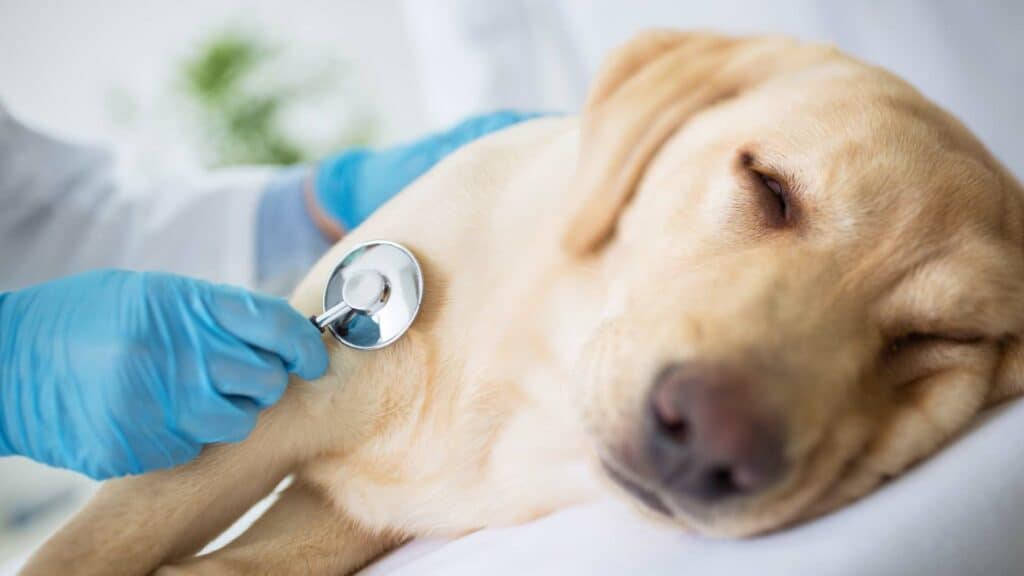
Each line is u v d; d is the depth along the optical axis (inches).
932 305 36.4
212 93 125.0
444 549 39.4
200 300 37.0
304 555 40.9
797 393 30.5
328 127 132.1
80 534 36.4
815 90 42.4
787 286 34.5
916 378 37.1
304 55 132.0
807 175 38.2
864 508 29.6
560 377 41.6
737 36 49.1
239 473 39.4
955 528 27.1
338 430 40.3
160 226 78.7
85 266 77.0
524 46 106.6
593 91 47.1
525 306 41.6
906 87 44.3
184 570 37.1
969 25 87.7
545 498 41.2
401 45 136.3
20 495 83.8
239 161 126.8
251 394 37.5
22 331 38.1
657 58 47.8
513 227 42.8
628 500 33.0
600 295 42.1
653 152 44.9
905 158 38.2
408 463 41.1
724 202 39.4
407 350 39.6
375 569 41.3
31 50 119.0
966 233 37.4
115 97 123.4
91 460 38.1
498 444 41.7
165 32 125.3
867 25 91.9
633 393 32.0
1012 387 38.2
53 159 79.3
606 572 29.0
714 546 30.0
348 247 41.9
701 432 28.7
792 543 28.3
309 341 37.4
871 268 36.2
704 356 30.6
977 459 30.2
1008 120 87.9
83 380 36.7
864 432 33.2
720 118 43.6
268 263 78.8
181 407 36.9
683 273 37.3
